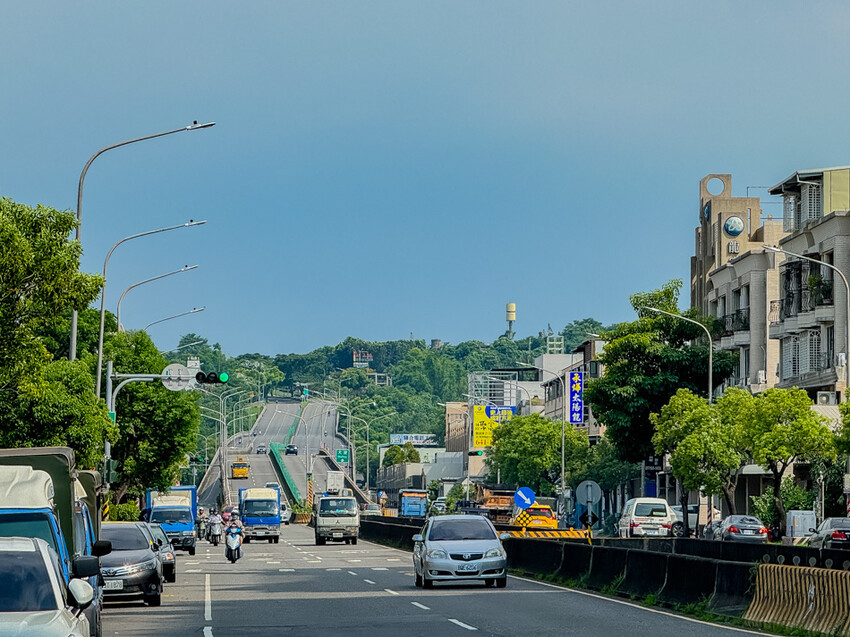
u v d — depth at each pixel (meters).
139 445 74.81
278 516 88.00
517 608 30.59
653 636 23.66
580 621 26.94
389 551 72.56
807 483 78.31
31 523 15.59
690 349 79.88
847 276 72.12
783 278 81.00
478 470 196.12
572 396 130.38
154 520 69.94
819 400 72.38
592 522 49.69
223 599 35.16
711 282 96.56
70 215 29.67
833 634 23.06
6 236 26.95
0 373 28.62
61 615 12.25
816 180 77.31
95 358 69.31
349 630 25.33
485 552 38.31
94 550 20.39
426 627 25.77
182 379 60.66
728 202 96.75
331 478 163.12
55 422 46.19
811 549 31.78
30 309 28.80
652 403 79.94
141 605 33.16
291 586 40.50
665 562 31.94
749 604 26.59
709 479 68.38
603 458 115.25
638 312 81.81
